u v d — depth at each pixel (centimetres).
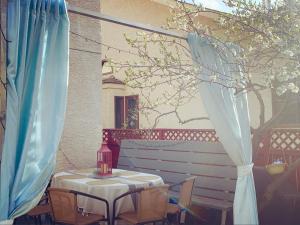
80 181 459
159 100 644
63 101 300
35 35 295
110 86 976
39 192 288
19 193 279
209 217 542
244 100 459
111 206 427
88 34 588
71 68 567
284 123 756
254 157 626
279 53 444
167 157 648
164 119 852
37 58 289
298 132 596
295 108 748
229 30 507
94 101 596
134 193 431
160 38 517
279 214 537
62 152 554
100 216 427
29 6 290
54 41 303
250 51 473
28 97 286
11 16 281
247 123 454
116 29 743
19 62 281
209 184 568
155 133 788
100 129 604
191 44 426
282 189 551
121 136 843
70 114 565
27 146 277
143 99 818
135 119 913
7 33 279
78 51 575
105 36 755
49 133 293
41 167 286
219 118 427
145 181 461
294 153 600
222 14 512
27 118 282
